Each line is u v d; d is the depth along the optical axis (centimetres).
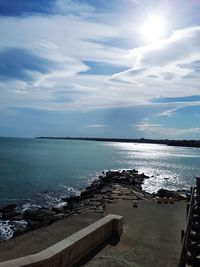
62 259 682
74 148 13212
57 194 2827
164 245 950
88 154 9412
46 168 4922
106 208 1537
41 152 9225
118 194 2084
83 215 1346
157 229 1137
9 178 3681
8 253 855
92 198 2069
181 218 1335
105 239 940
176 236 1056
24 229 1611
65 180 3734
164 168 6206
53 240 970
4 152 8712
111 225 982
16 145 14362
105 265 747
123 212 1440
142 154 11294
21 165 5219
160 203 1688
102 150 12681
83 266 730
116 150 13525
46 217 1738
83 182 3656
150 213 1423
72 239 761
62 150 10988
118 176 3888
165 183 4044
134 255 843
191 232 945
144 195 2111
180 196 2045
